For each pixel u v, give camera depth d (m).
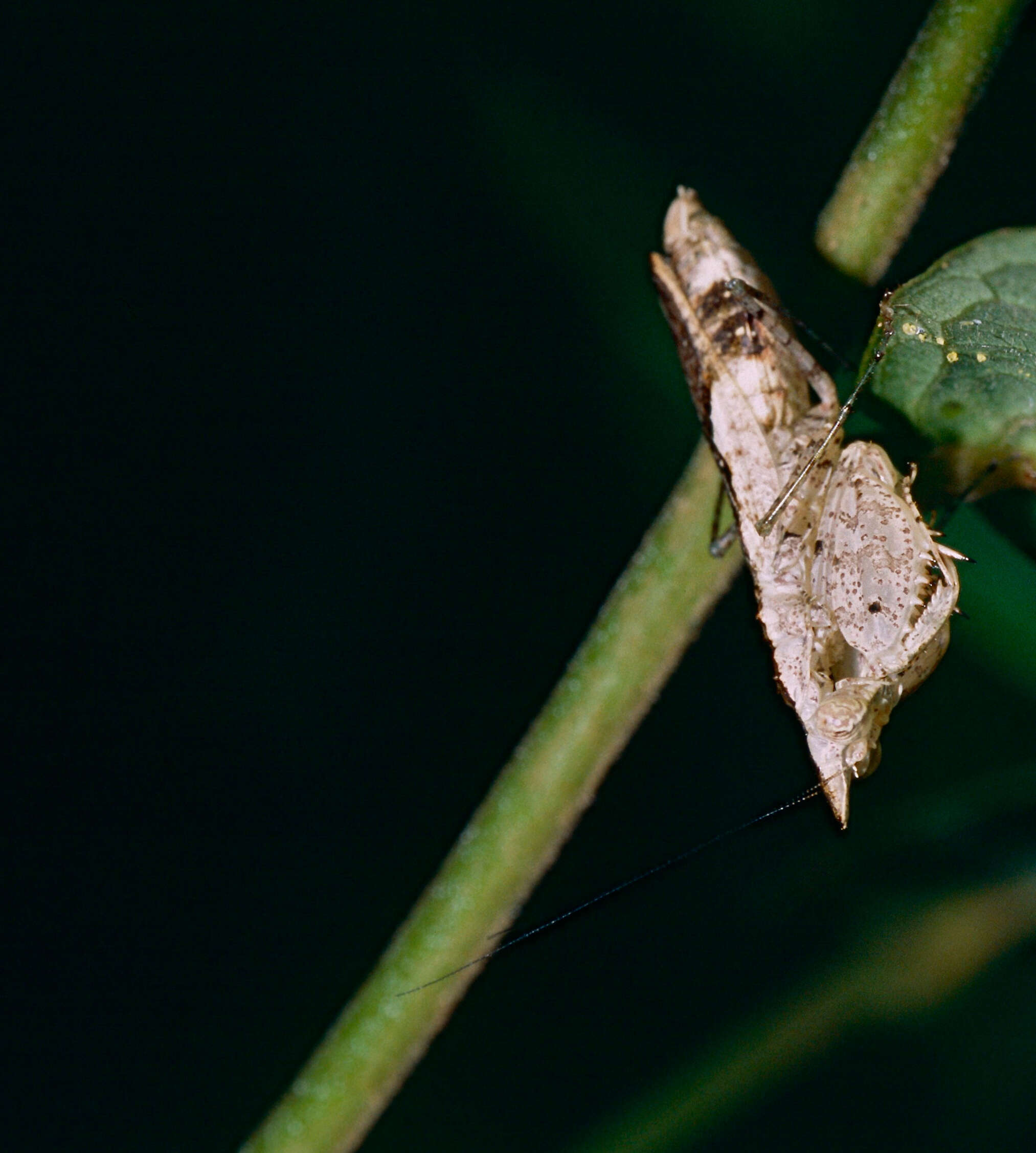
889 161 0.23
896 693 0.22
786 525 0.22
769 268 0.23
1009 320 0.22
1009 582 0.23
